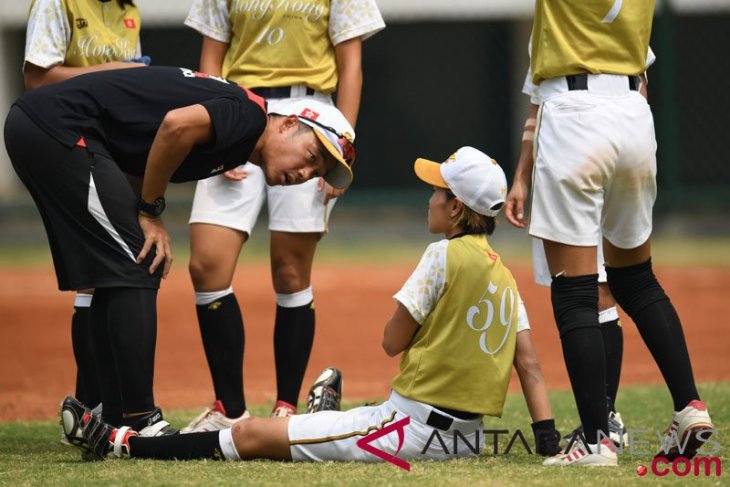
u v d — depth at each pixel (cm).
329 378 1612
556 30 1407
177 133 1388
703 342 2802
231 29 1850
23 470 1344
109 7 1716
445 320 1369
